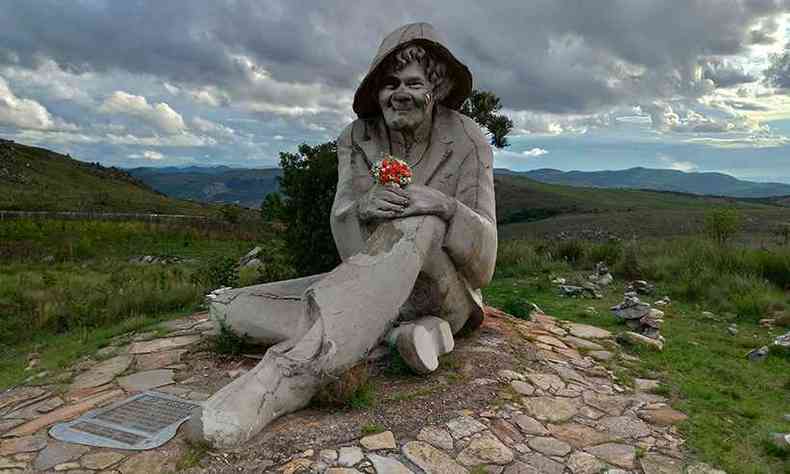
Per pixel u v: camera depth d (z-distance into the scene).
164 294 8.78
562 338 6.47
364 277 4.41
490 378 4.80
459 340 5.79
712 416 4.50
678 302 9.26
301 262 8.53
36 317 8.09
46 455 3.64
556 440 3.96
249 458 3.49
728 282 9.66
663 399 4.86
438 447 3.70
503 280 11.51
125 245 20.19
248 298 5.49
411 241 4.58
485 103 13.80
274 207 9.55
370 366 4.80
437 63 5.46
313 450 3.57
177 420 4.11
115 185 61.53
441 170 5.45
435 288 5.09
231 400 3.74
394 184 4.75
